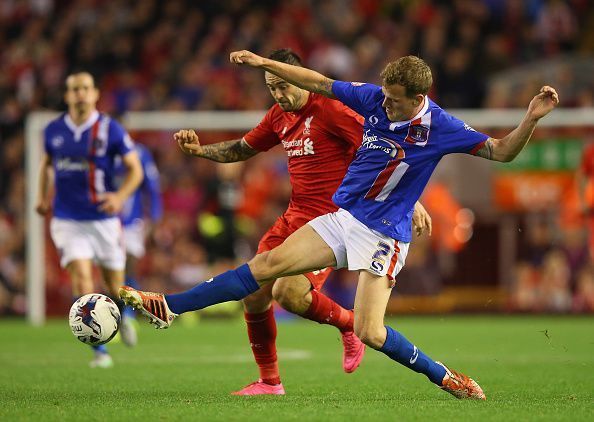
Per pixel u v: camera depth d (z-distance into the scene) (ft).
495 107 217.77
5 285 205.98
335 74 241.14
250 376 97.81
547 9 249.34
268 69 72.38
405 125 71.61
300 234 73.67
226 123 199.31
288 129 84.23
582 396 79.92
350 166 74.95
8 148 229.66
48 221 197.77
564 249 200.95
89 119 110.73
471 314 205.05
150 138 200.44
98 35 257.75
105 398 76.84
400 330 170.19
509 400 76.13
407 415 65.36
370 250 72.49
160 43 254.47
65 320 198.39
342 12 253.24
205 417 64.08
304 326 187.62
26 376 96.58
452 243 202.49
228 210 193.16
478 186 200.95
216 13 259.19
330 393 82.33
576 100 223.30
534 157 199.72
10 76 252.42
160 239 198.39
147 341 150.20
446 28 245.45
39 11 268.62
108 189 112.88
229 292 72.02
